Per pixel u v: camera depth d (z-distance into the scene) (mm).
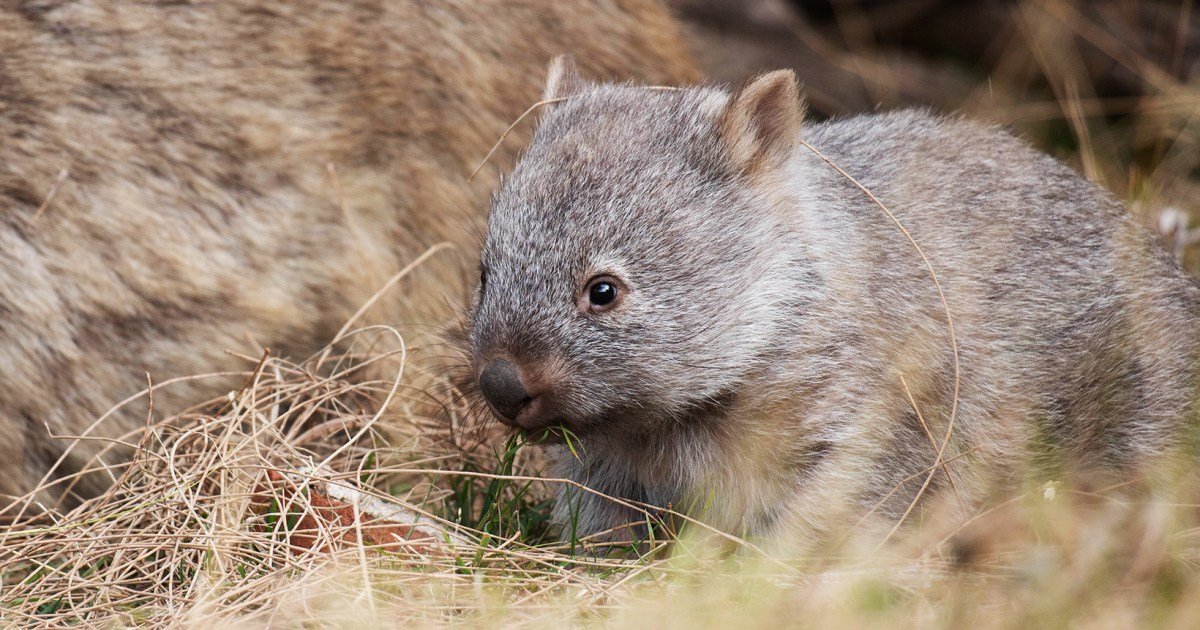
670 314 7789
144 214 9547
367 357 9992
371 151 10180
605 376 7750
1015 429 8547
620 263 7758
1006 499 8609
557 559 7777
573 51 10930
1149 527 7773
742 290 7922
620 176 7949
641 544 8516
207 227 9703
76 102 9539
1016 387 8531
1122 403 8945
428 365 9977
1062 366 8695
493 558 7855
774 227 8078
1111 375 8875
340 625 6984
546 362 7691
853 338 8047
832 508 7977
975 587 7227
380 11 10242
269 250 9836
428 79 10297
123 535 8055
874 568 7496
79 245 9375
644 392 7832
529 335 7711
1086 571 7219
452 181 10375
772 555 8008
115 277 9430
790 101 8219
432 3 10367
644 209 7859
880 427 8062
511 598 7367
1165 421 9031
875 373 8070
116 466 8812
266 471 8414
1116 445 8984
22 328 9188
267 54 9977
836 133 9242
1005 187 9070
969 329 8438
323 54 10070
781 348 7988
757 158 8164
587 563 7723
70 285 9320
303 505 8062
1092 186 9734
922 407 8203
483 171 10445
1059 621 6656
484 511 8734
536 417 7777
